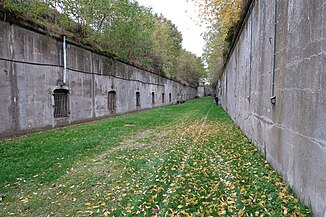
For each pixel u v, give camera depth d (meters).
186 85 47.88
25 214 3.40
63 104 11.49
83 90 12.99
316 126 2.79
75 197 3.88
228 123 11.89
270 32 4.81
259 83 5.92
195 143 7.39
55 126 10.73
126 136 8.95
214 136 8.37
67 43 11.50
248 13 7.46
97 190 4.11
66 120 11.50
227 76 17.59
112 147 7.24
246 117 8.12
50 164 5.42
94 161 5.77
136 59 21.98
